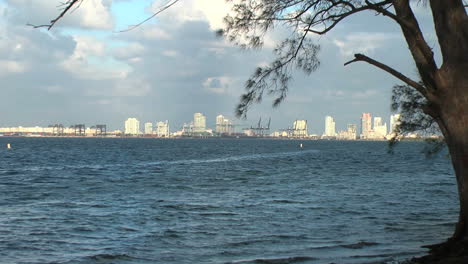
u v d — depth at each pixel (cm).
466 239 941
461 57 906
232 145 16488
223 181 3609
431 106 952
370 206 2184
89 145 14425
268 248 1326
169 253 1280
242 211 2045
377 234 1504
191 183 3447
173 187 3150
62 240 1452
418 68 938
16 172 4525
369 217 1862
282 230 1602
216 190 2948
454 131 916
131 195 2673
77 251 1312
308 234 1524
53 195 2678
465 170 916
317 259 1161
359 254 1208
